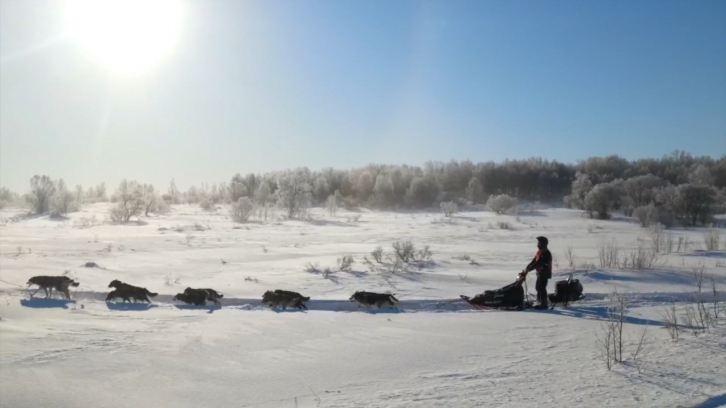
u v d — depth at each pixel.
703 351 7.66
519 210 70.38
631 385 6.25
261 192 75.56
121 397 6.32
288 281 16.09
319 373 7.21
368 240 34.00
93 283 15.18
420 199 78.81
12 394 6.39
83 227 42.47
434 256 23.69
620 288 15.14
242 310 12.09
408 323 10.49
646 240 34.25
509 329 9.88
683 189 52.06
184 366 7.56
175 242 29.48
